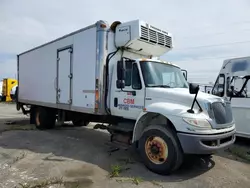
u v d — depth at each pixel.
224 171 4.63
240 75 7.20
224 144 4.37
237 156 5.75
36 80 8.65
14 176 3.96
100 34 5.55
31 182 3.72
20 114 14.65
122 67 5.16
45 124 8.55
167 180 4.07
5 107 20.20
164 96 4.64
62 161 4.84
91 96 5.78
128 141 5.26
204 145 4.01
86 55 5.99
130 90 5.18
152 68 5.15
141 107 4.96
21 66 10.11
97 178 4.00
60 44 7.13
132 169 4.54
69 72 6.68
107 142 6.64
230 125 4.62
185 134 4.05
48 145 6.16
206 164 5.01
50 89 7.67
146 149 4.61
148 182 3.95
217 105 4.42
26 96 9.52
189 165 4.89
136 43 5.48
